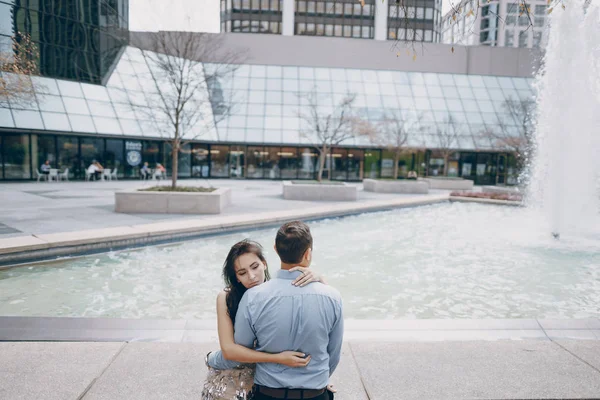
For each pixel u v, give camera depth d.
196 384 3.37
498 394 3.25
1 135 25.12
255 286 2.03
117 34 31.20
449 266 8.46
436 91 39.62
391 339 4.39
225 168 35.53
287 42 39.22
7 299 6.20
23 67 15.26
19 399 3.10
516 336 4.52
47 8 25.94
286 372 1.94
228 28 65.25
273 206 16.42
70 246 8.63
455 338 4.45
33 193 19.23
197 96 34.59
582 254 9.52
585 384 3.41
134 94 30.97
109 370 3.56
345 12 63.72
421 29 59.59
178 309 5.93
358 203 17.84
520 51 41.56
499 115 38.69
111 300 6.23
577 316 5.94
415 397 3.20
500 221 14.50
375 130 33.19
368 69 40.31
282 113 36.12
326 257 9.08
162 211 13.69
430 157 37.62
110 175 29.19
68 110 26.70
